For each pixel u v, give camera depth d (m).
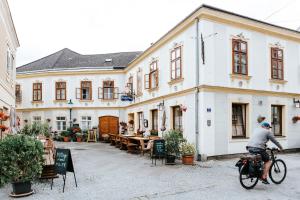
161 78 16.55
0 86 12.53
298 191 7.33
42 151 7.55
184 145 11.63
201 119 12.30
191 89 12.97
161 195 7.06
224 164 11.37
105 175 9.56
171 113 15.24
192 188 7.70
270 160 7.73
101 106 25.80
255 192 7.25
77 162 12.57
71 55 31.17
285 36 15.39
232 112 13.49
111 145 20.98
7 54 14.82
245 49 13.91
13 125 17.77
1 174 6.96
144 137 15.99
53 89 26.58
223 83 12.92
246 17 13.61
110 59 28.58
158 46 16.92
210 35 12.61
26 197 6.95
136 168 10.84
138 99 20.97
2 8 12.57
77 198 6.86
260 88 14.20
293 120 15.47
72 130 25.09
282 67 15.27
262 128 7.91
